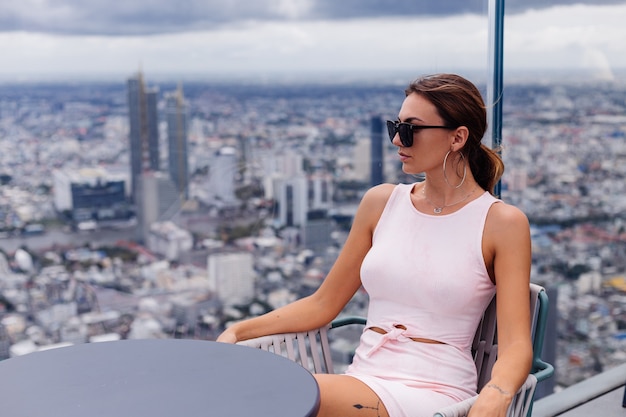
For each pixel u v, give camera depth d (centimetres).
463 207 203
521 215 197
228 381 154
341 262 220
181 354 171
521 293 189
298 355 221
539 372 182
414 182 235
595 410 301
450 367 196
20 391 150
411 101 203
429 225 205
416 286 200
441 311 199
